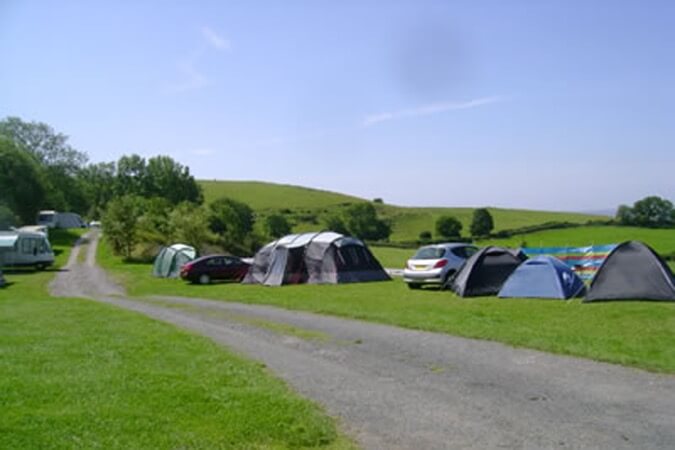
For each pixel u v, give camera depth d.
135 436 5.97
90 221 112.94
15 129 97.94
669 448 5.88
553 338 11.50
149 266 47.97
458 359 10.14
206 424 6.43
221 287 28.42
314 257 28.52
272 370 9.50
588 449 5.86
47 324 14.51
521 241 69.00
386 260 48.56
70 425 6.20
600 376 8.72
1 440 5.69
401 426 6.64
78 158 105.50
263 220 92.25
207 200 120.56
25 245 43.66
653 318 13.73
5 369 8.73
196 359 9.92
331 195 137.38
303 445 6.03
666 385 8.20
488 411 7.15
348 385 8.49
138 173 103.12
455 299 19.42
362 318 15.41
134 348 10.88
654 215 76.44
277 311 17.95
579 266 26.70
